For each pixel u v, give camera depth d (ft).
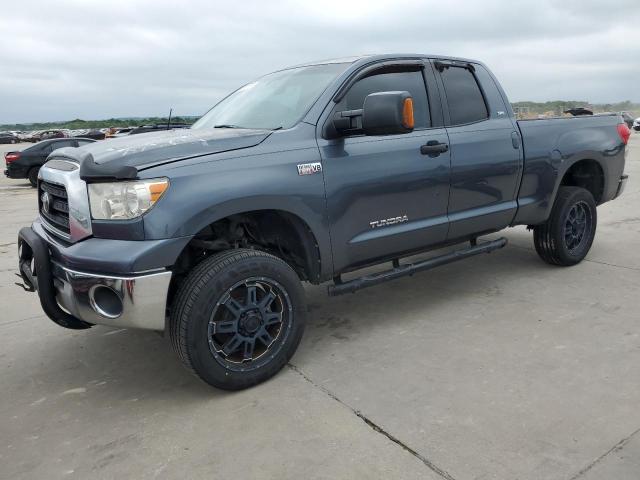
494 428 8.27
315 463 7.65
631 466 7.27
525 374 9.93
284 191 9.98
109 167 8.74
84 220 9.21
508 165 13.97
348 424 8.59
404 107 9.86
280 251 11.36
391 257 12.44
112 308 9.00
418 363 10.60
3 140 183.52
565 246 16.01
